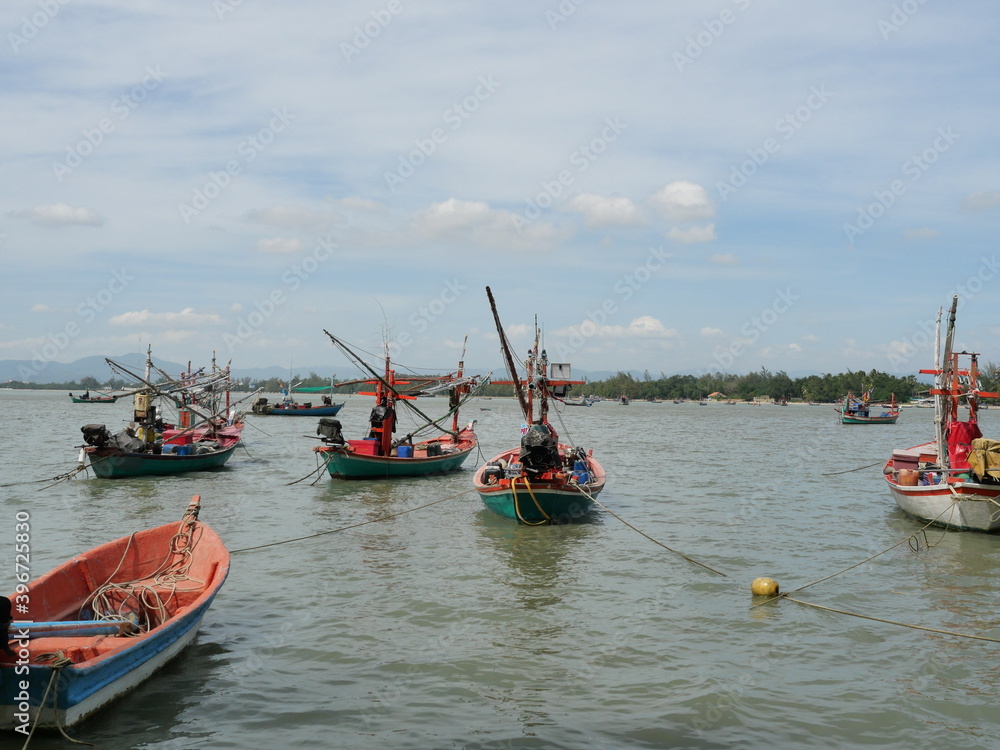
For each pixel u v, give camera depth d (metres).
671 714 10.45
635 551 20.08
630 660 12.33
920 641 13.38
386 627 13.72
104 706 10.03
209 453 35.31
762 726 10.16
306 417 96.12
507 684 11.34
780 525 23.92
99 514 24.23
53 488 29.41
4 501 26.55
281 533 21.80
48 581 11.87
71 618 12.08
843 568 18.45
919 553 20.11
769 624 14.20
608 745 9.60
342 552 19.52
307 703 10.59
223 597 15.38
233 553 19.28
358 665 11.94
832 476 37.03
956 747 9.70
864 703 10.88
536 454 23.27
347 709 10.43
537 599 15.56
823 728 10.13
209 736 9.62
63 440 52.03
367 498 28.42
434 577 17.17
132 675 10.52
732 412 152.25
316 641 12.92
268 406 94.88
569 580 17.09
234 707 10.40
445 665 12.00
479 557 19.22
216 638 12.98
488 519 24.59
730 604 15.43
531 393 25.88
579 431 76.75
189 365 44.03
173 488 29.92
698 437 68.88
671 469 40.00
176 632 11.39
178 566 13.98
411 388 37.69
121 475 32.00
